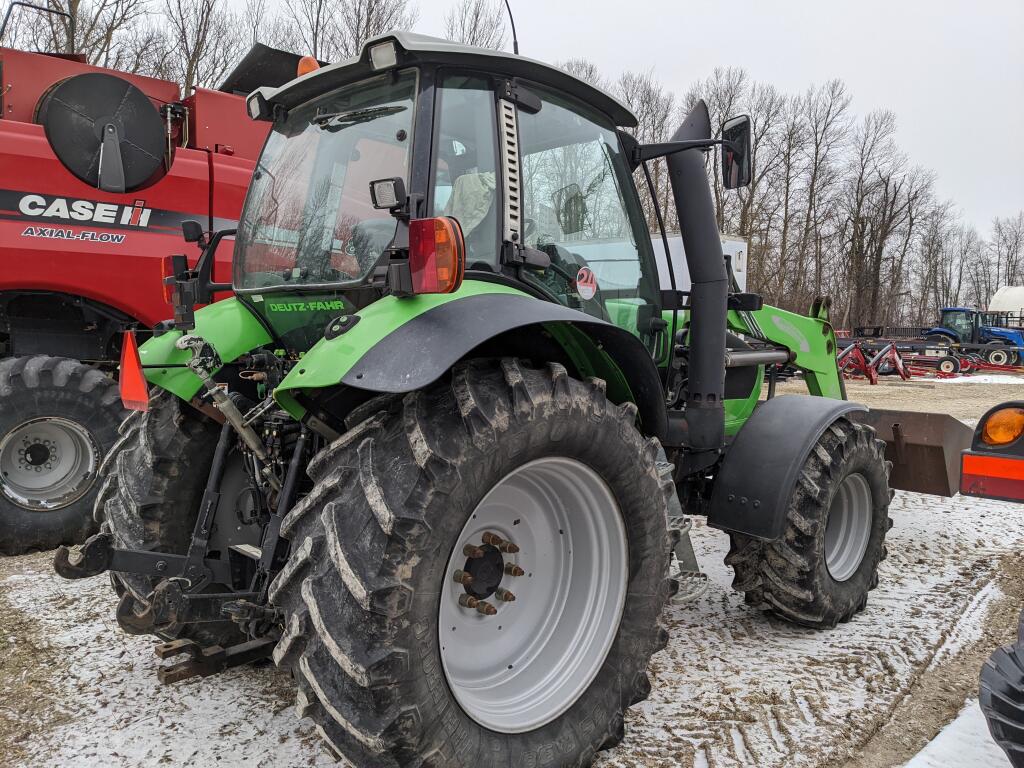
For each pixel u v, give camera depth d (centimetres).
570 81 261
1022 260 6375
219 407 232
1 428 437
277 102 275
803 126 3753
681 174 321
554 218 264
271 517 242
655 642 242
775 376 445
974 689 282
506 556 230
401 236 210
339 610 178
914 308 5184
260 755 233
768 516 303
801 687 281
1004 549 460
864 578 350
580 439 214
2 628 328
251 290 268
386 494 182
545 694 222
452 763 189
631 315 300
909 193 4216
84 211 475
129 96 319
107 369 529
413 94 226
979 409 1235
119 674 287
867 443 341
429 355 184
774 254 3594
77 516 461
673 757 236
